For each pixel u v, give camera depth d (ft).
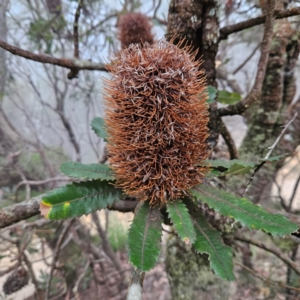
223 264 0.69
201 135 0.83
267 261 2.53
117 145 0.83
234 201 0.75
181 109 0.80
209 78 1.04
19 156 3.22
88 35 2.27
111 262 2.92
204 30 0.96
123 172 0.81
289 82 1.37
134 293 0.65
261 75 0.99
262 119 1.42
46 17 2.45
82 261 2.85
